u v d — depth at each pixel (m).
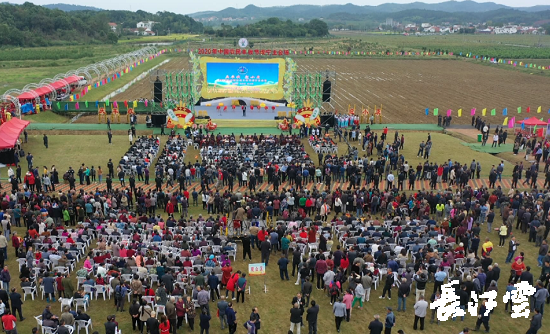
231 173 38.88
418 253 24.30
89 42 196.00
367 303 22.80
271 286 24.28
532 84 101.94
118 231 26.61
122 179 39.38
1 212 28.34
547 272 23.44
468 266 23.73
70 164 44.62
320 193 35.06
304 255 26.45
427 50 183.00
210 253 24.14
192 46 158.38
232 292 22.84
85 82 86.12
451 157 48.59
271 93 65.31
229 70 64.38
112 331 18.11
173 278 21.98
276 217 32.47
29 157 41.44
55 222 30.28
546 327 21.11
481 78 110.50
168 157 41.78
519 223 31.75
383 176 43.22
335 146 48.72
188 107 62.69
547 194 32.91
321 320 21.39
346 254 24.19
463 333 17.58
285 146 46.28
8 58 130.12
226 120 61.34
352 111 60.66
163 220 30.84
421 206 30.86
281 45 174.88
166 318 18.89
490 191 38.78
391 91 90.94
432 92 90.50
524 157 48.78
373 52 168.62
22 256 24.11
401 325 21.09
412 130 59.88
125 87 90.19
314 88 67.06
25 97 60.44
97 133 55.84
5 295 20.36
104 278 22.84
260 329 20.67
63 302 20.77
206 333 19.94
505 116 70.31
